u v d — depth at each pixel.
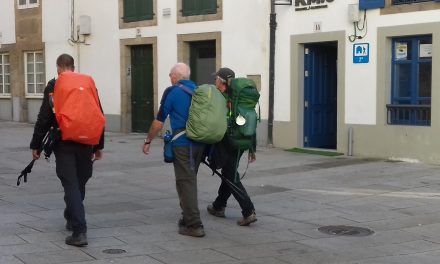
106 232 7.04
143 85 18.58
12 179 10.91
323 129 15.38
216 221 7.71
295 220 7.84
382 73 13.13
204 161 7.32
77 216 6.35
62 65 6.65
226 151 7.23
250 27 15.48
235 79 7.38
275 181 10.66
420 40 12.75
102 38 19.27
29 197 9.17
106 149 15.29
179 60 17.08
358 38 13.46
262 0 15.20
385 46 13.09
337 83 14.09
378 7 13.08
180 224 7.12
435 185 10.21
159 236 6.90
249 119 7.21
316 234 7.15
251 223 7.53
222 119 6.79
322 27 14.06
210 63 16.81
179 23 17.05
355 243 6.77
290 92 14.77
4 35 22.67
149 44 18.11
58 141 6.33
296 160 13.12
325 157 13.58
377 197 9.28
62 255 6.05
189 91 6.90
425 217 8.00
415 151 12.70
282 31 14.82
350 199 9.14
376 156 13.34
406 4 12.70
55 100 6.25
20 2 21.91
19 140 17.12
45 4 20.95
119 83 18.92
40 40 21.27
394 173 11.38
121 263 5.87
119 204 8.76
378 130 13.26
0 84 23.27
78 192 6.41
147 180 10.94
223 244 6.65
